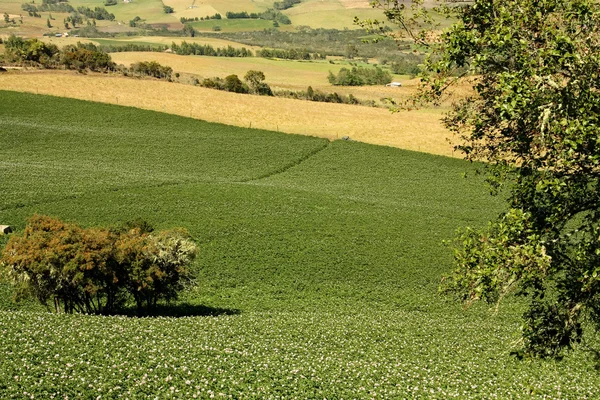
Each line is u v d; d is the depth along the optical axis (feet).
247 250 163.53
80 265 101.91
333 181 254.06
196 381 66.69
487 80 45.09
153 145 281.54
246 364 74.33
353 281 148.46
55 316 89.10
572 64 39.42
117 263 107.45
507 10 42.47
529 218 43.11
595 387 76.48
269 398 63.16
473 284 44.65
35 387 59.57
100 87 355.36
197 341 83.20
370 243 176.24
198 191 216.13
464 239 46.75
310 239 175.83
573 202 43.11
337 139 310.45
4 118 292.40
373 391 68.28
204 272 147.54
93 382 63.00
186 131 306.35
